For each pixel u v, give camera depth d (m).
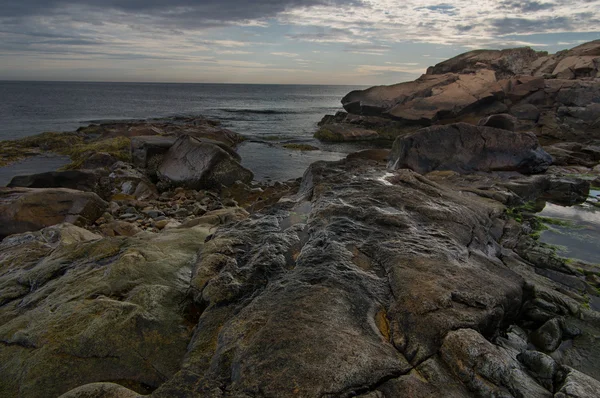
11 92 117.19
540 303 4.98
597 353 4.34
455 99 33.06
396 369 2.87
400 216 5.70
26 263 5.73
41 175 13.25
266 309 3.55
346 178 7.93
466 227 5.85
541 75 36.50
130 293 4.42
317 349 2.92
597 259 7.23
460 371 2.91
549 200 11.34
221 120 46.22
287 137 32.06
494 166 14.62
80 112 53.59
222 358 3.07
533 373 3.26
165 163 16.58
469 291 3.87
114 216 11.41
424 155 14.30
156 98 99.62
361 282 3.99
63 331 3.77
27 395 3.20
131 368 3.45
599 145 22.48
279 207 6.62
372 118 36.00
